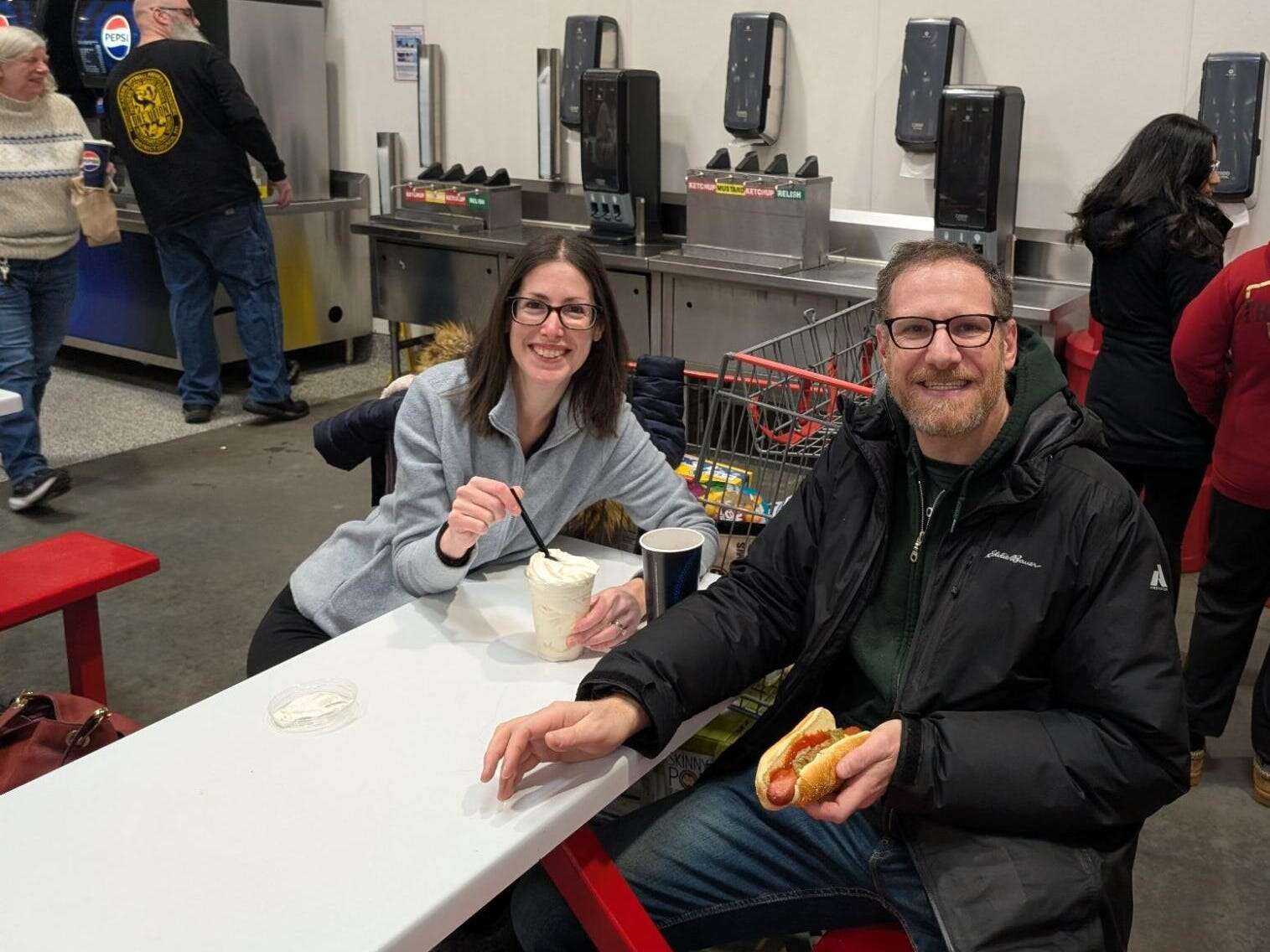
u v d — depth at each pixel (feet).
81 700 6.37
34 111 13.06
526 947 5.51
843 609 5.48
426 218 17.20
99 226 13.80
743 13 14.71
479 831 4.25
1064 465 5.08
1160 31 12.37
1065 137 13.21
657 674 5.14
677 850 5.50
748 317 13.99
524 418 6.44
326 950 3.67
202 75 15.10
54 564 7.88
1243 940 7.24
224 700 5.09
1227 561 8.34
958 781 4.68
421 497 6.34
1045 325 11.93
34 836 4.21
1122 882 4.84
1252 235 12.46
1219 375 8.29
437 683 5.23
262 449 16.02
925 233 14.16
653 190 15.62
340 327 19.83
